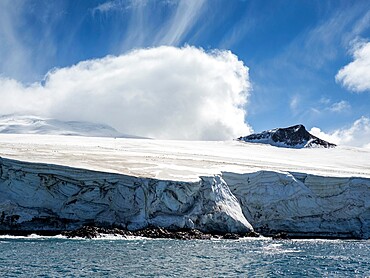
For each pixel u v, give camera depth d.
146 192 51.53
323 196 64.56
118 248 39.44
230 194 57.81
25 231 48.59
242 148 108.38
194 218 53.09
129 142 95.69
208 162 68.69
